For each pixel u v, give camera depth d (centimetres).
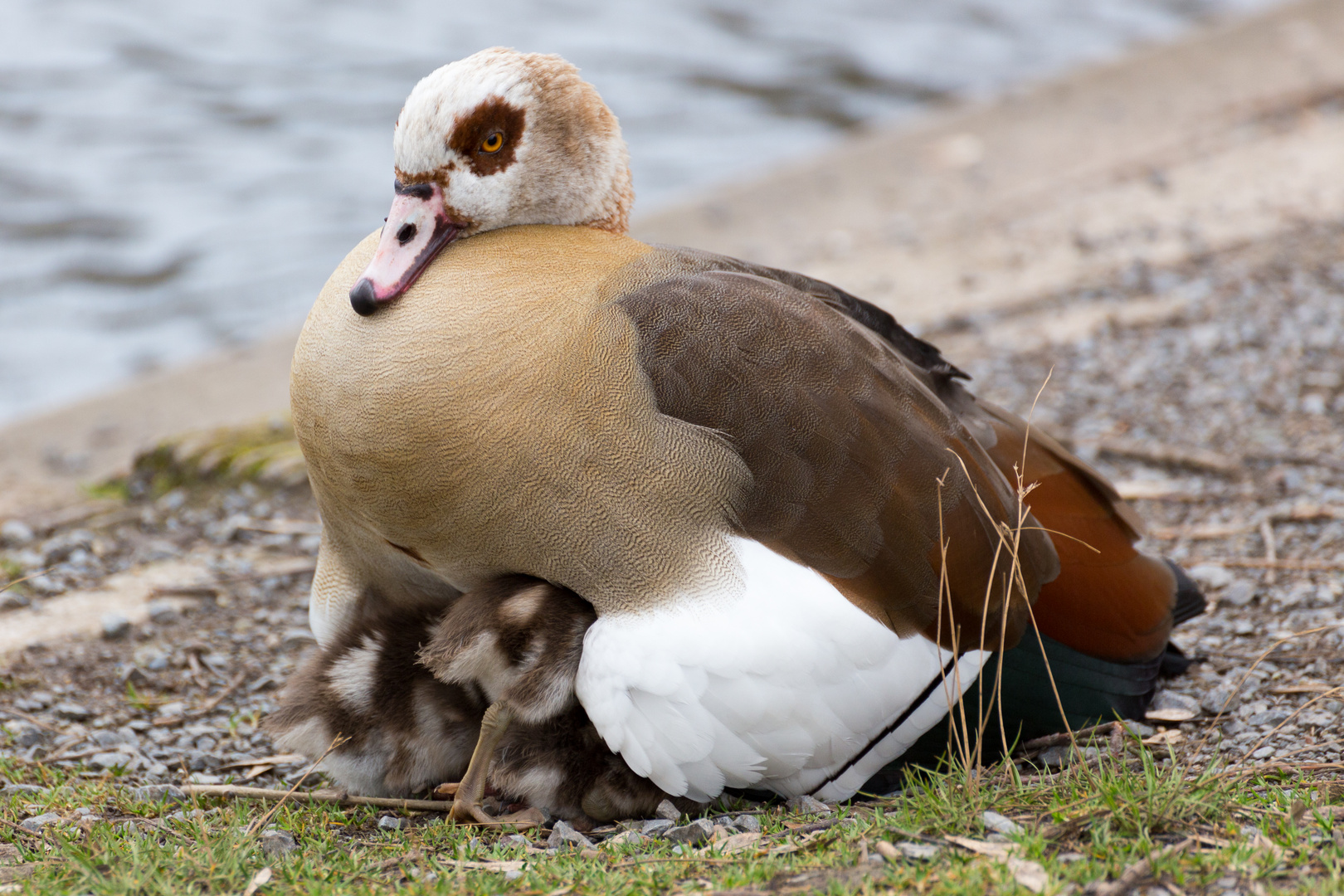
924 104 2744
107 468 1447
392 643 725
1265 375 1296
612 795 686
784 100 2750
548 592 673
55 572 1082
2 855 617
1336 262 1555
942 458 688
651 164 2412
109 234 2039
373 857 612
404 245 686
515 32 3020
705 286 686
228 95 2559
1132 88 2533
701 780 650
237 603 1041
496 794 724
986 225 1920
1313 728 721
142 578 1081
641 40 3069
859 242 1925
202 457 1316
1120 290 1577
